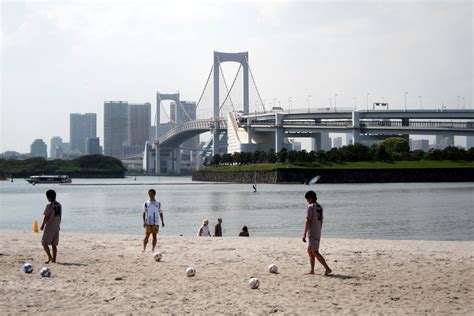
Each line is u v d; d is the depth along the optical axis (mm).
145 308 15727
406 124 194750
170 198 109188
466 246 28531
